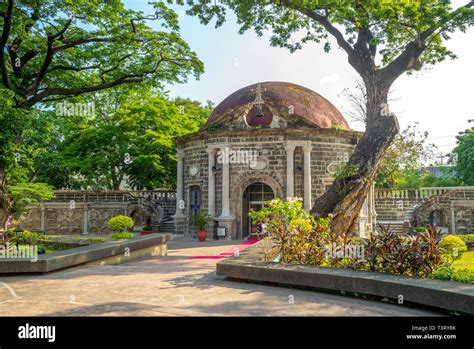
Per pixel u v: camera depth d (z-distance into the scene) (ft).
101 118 116.47
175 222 85.15
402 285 23.02
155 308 22.47
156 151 107.45
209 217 76.38
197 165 81.25
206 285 30.22
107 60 64.39
